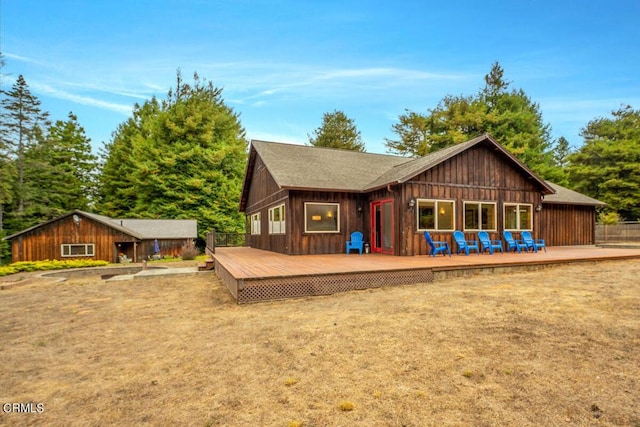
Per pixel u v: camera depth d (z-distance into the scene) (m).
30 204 26.33
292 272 6.91
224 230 26.33
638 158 24.11
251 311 5.71
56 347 4.37
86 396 2.98
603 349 3.54
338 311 5.43
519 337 3.95
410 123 28.78
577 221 16.91
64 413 2.72
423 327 4.43
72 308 6.82
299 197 11.59
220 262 9.40
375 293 6.76
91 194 32.31
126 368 3.57
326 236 11.94
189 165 25.44
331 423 2.43
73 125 31.59
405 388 2.89
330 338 4.16
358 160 15.59
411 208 10.82
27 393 3.08
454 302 5.68
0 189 21.36
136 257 21.81
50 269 16.28
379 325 4.59
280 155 14.06
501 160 12.58
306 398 2.79
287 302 6.30
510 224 12.67
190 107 26.48
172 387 3.08
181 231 23.33
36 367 3.69
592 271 8.55
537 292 6.18
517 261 8.99
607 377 2.97
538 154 25.67
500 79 29.70
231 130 28.97
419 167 11.02
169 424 2.50
